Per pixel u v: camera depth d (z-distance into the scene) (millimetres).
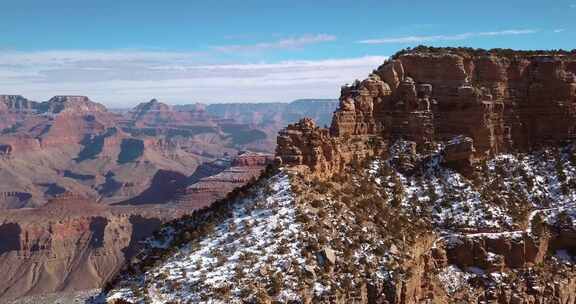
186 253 52719
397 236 57125
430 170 70938
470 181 70188
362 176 67688
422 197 67688
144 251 60875
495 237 62875
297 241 51031
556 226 67125
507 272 61906
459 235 63125
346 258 50938
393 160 71625
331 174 64438
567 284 62969
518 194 70750
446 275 60500
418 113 73750
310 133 63656
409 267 52625
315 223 53594
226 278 47281
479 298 58969
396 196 66562
